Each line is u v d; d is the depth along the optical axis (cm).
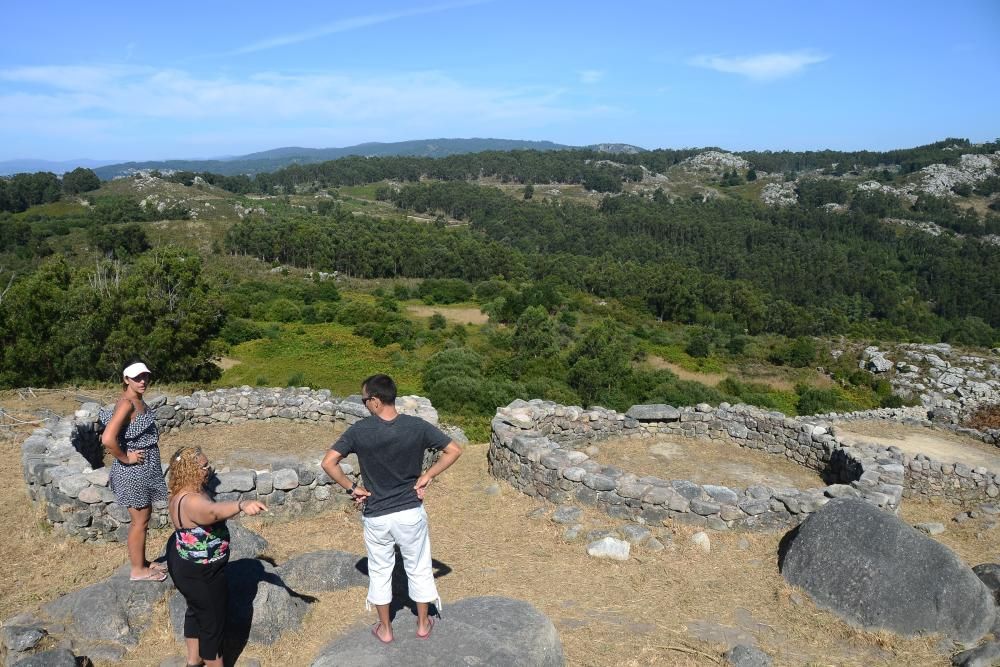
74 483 759
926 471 1210
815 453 1334
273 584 584
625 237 14750
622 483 899
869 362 4797
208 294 3072
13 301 2273
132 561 595
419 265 10538
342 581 648
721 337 6431
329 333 5131
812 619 646
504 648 463
